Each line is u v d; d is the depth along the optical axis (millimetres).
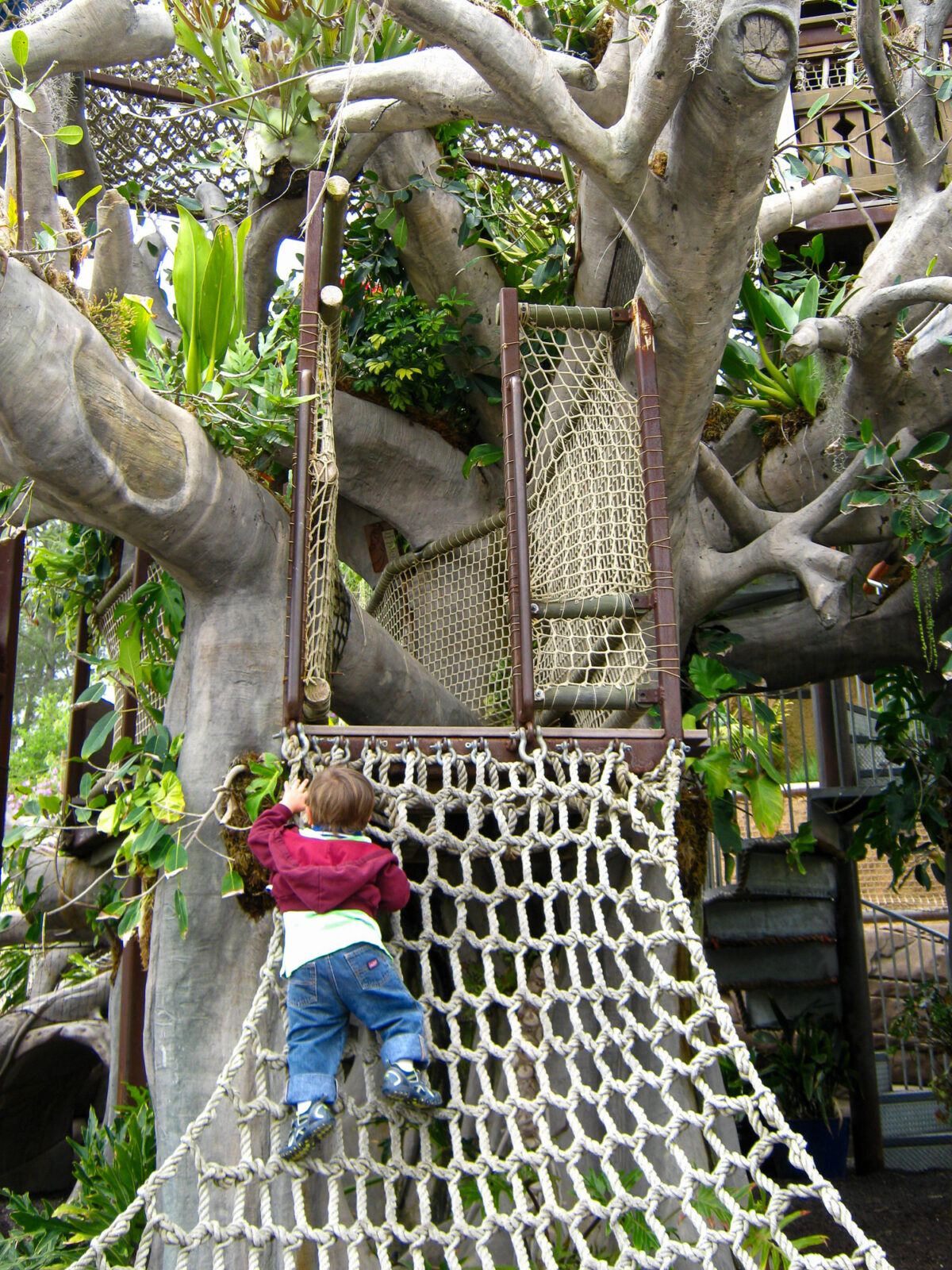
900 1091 8633
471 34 3348
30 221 3719
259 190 5125
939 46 5379
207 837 3727
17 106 3346
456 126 5426
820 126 6727
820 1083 7500
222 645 3910
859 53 5055
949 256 5297
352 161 5012
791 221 5461
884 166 6910
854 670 6594
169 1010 3678
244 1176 2818
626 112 3582
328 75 4754
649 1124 2791
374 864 2998
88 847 5621
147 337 4031
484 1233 2787
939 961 9734
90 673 6160
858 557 5738
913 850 7223
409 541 5598
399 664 4496
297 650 3342
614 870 4457
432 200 5266
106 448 3391
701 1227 2602
